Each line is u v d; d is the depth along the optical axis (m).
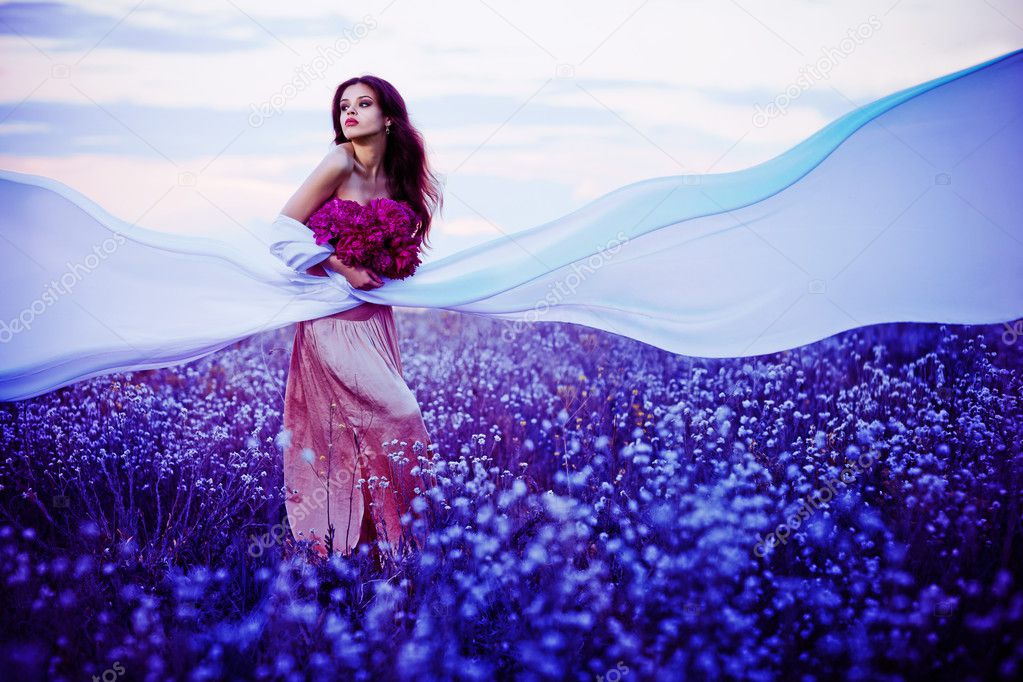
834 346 6.32
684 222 4.78
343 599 3.45
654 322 4.84
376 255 4.09
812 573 3.54
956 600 3.19
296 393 4.23
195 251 4.50
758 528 3.67
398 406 4.11
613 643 3.15
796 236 4.83
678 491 3.94
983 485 4.04
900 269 4.84
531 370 6.24
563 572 3.28
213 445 4.67
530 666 2.96
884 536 3.73
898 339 6.73
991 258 4.80
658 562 3.30
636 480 4.32
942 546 3.65
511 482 4.39
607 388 5.82
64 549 3.95
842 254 4.85
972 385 4.84
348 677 2.96
